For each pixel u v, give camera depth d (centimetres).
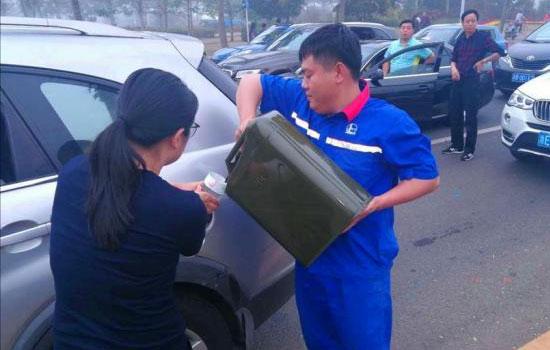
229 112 199
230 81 215
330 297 167
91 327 116
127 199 108
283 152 139
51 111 158
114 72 172
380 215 159
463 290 299
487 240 362
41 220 147
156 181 115
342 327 169
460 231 378
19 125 152
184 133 119
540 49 855
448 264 329
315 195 139
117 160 108
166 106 111
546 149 454
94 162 110
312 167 139
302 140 143
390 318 174
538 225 386
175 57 192
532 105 464
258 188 144
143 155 116
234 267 191
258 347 252
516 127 479
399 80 604
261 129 141
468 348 249
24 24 167
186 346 135
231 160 155
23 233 143
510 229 380
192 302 181
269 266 209
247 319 203
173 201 114
